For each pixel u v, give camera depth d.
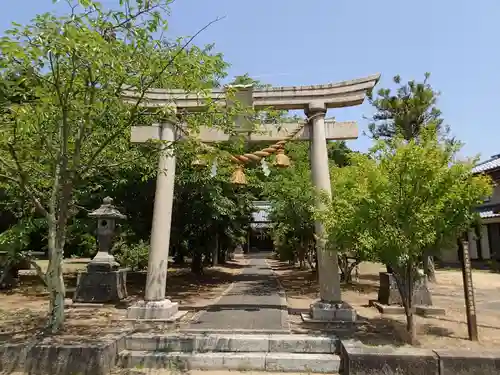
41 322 7.88
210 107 7.18
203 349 6.55
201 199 13.85
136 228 13.68
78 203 12.99
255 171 15.79
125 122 7.14
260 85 11.29
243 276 19.80
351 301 11.22
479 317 9.02
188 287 14.62
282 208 16.16
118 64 5.59
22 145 6.45
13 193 10.50
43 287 13.27
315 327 7.50
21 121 5.95
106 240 10.95
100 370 5.79
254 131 8.23
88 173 7.92
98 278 10.37
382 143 6.60
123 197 13.47
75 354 5.86
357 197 6.47
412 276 6.71
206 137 8.82
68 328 7.24
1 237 10.34
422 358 5.58
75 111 6.48
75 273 17.36
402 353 5.67
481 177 6.58
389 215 6.22
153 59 6.36
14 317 8.42
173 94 8.26
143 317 7.75
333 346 6.48
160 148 7.83
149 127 8.59
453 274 19.80
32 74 5.88
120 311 9.16
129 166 9.70
